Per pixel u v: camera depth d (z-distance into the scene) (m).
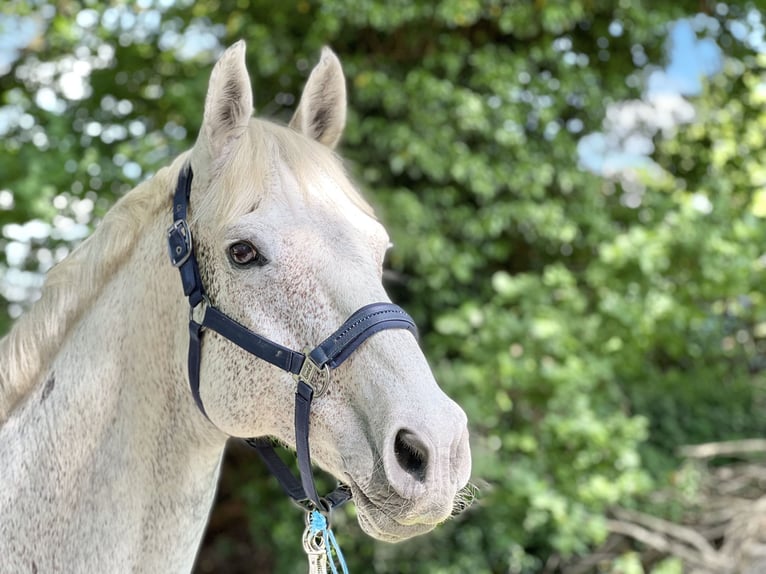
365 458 1.32
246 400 1.43
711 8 4.68
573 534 4.26
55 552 1.49
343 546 4.29
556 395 4.16
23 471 1.53
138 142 4.25
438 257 4.36
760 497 4.58
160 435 1.54
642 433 4.25
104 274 1.61
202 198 1.50
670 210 4.66
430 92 4.29
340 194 1.49
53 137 3.98
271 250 1.40
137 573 1.52
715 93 5.25
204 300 1.47
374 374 1.33
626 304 4.25
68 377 1.55
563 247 4.92
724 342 5.57
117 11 4.52
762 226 4.55
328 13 4.17
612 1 4.62
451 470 1.26
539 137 4.71
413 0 4.27
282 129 1.54
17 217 4.00
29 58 4.64
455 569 4.30
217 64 1.48
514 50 4.78
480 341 4.29
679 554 4.24
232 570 5.04
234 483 4.74
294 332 1.39
